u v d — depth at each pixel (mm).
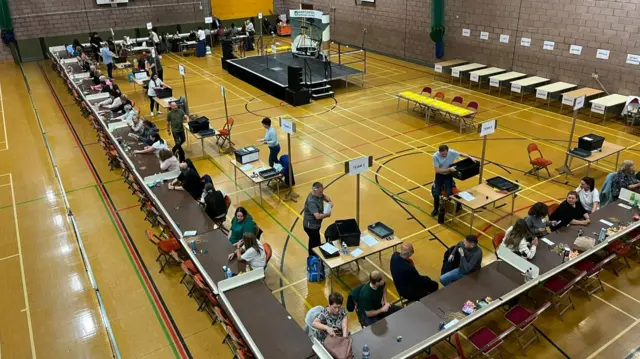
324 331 5781
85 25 26812
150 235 8492
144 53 22562
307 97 17578
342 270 8328
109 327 7164
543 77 17375
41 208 10758
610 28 14898
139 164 10633
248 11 31547
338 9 27281
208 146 13961
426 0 21516
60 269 8609
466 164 9594
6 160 13398
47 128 15859
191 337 6945
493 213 9945
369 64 23234
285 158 11117
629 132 13938
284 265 8516
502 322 7008
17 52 25766
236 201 10734
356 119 15812
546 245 7262
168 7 28688
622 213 8141
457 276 6918
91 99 15711
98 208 10688
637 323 6934
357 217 8203
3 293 8008
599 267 7227
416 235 9234
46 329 7219
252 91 19562
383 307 6215
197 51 26547
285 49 26859
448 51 21172
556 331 6820
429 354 6414
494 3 18391
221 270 6965
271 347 5527
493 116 15664
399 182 11383
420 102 15258
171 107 12820
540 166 11266
